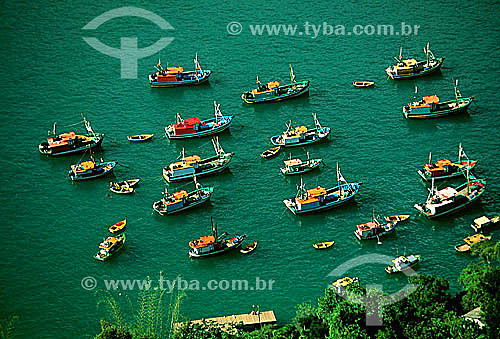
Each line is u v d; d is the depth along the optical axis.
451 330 189.88
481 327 194.88
